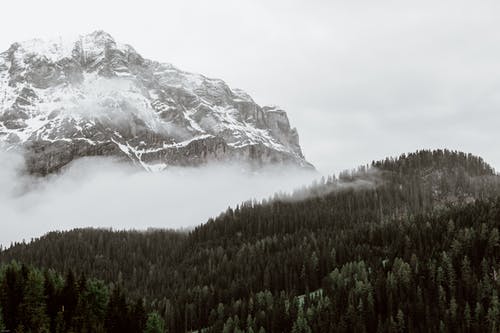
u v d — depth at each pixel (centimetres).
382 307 15338
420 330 13925
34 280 12781
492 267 16025
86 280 14450
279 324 15225
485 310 14412
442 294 15138
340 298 15875
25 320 12100
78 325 12262
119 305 13325
